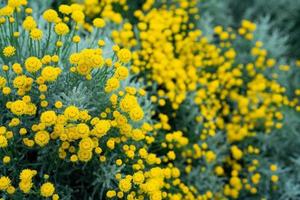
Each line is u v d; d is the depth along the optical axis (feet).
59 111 2.53
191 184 3.30
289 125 3.70
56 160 2.54
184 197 3.04
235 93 3.67
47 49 2.64
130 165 2.67
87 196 2.79
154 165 2.86
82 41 3.04
